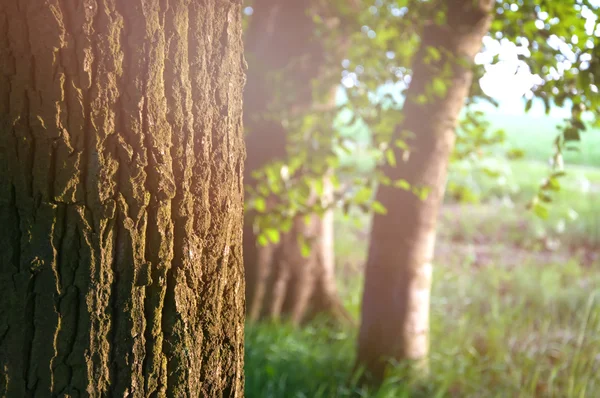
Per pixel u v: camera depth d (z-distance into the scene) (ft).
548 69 10.61
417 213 13.80
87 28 4.46
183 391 5.18
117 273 4.78
